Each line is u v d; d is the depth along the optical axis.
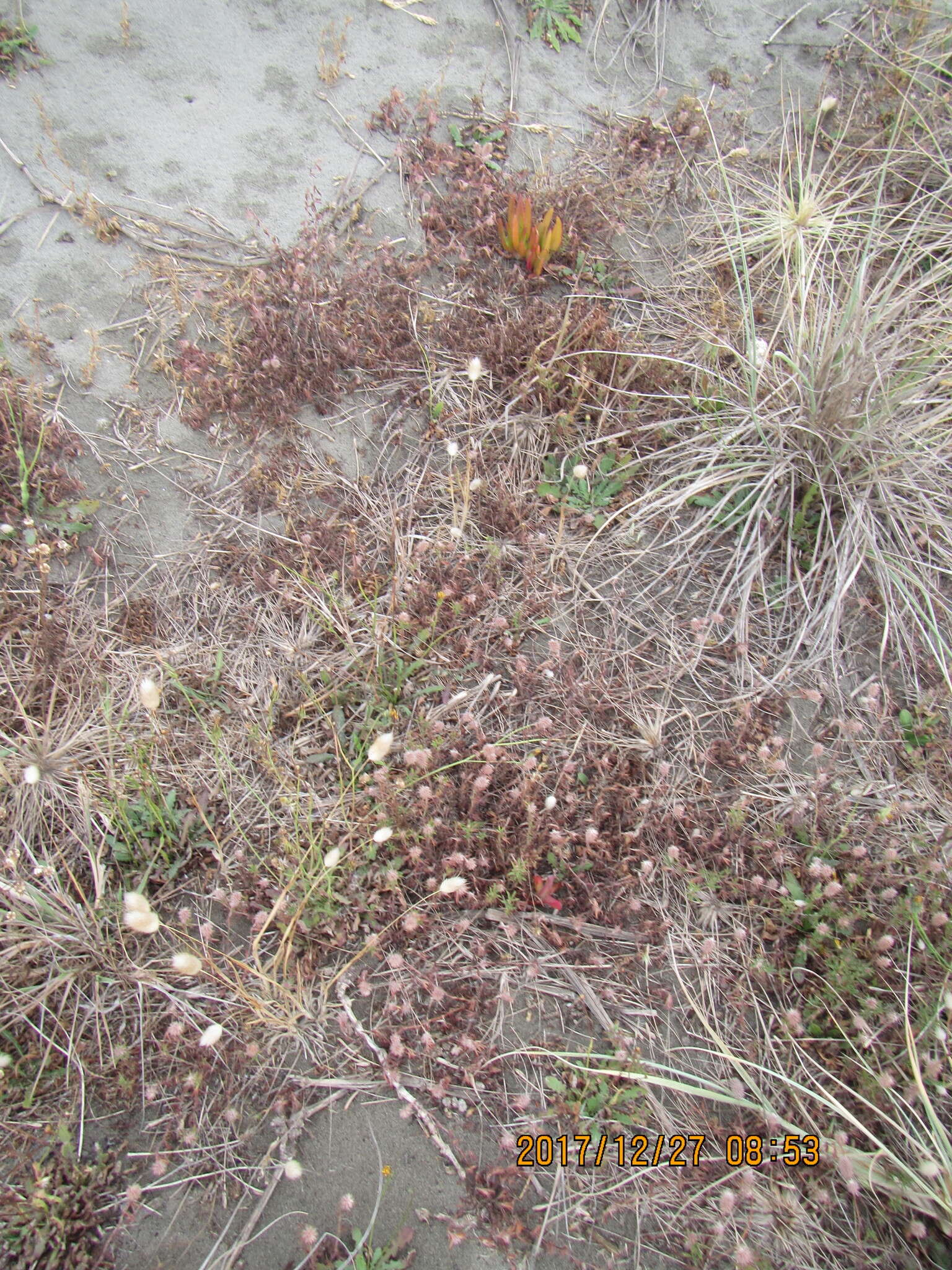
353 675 0.93
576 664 0.96
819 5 1.37
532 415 1.07
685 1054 0.80
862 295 1.11
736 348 1.14
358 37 1.29
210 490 1.02
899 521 1.04
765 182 1.26
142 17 1.26
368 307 1.11
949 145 1.28
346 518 1.01
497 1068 0.78
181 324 1.08
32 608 0.94
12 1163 0.73
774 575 1.03
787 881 0.85
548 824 0.86
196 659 0.93
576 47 1.33
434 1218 0.73
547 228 1.10
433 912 0.83
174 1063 0.77
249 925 0.83
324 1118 0.76
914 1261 0.72
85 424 1.03
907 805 0.89
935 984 0.81
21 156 1.16
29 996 0.78
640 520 1.03
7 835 0.84
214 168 1.18
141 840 0.85
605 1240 0.73
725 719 0.94
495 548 0.98
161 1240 0.72
